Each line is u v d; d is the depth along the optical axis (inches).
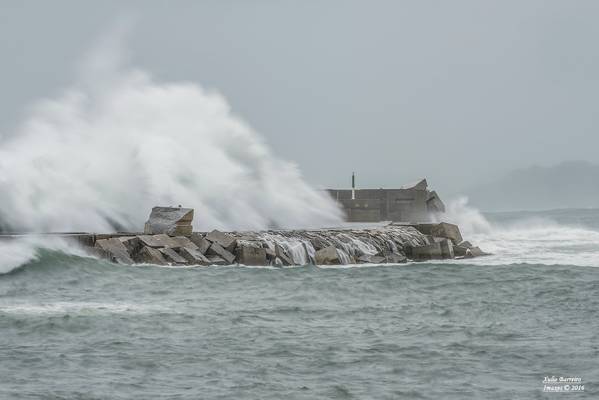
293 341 2094.0
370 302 2706.7
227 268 3376.0
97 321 2263.8
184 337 2116.1
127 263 3358.8
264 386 1715.1
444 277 3265.3
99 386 1697.8
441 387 1722.4
